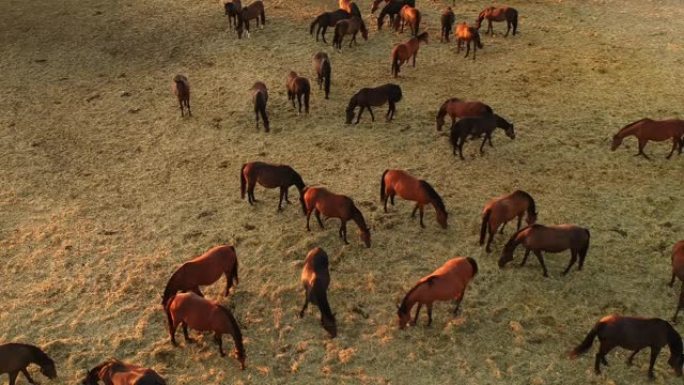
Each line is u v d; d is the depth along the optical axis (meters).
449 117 14.92
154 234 11.04
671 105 15.04
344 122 14.70
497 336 8.79
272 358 8.51
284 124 14.65
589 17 20.75
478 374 8.19
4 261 10.39
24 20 20.55
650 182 12.26
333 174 12.69
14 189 12.36
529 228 9.52
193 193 12.21
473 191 12.07
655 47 18.34
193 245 10.74
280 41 19.05
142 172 12.93
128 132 14.44
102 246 10.74
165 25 20.23
